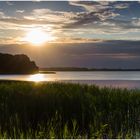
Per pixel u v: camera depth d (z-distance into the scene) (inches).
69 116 377.7
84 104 419.8
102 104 432.5
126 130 334.3
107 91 568.7
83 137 278.7
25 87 661.9
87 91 587.2
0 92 554.9
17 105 417.4
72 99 443.2
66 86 677.3
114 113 382.9
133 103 445.7
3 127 323.0
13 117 356.8
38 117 372.8
